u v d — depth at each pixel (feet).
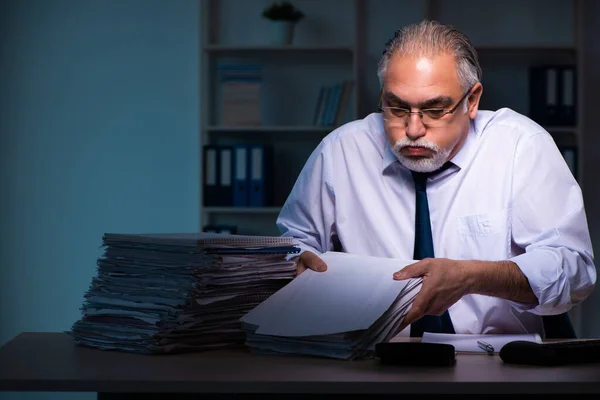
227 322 4.73
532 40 14.23
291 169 14.48
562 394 3.96
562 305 5.28
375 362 4.24
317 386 3.71
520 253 6.32
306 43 14.38
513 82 14.14
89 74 14.60
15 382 3.76
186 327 4.52
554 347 4.25
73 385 3.75
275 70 14.40
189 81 14.58
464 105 5.72
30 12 14.60
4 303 14.58
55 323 14.57
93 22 14.61
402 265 5.03
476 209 6.28
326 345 4.32
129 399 4.10
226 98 13.55
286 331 4.34
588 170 14.33
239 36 14.46
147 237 4.80
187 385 3.73
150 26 14.58
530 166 6.15
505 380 3.75
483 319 6.06
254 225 14.40
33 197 14.60
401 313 4.56
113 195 14.58
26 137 14.60
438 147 5.64
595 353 4.30
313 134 14.14
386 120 5.75
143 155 14.58
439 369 4.05
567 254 5.54
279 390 3.71
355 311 4.43
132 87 14.58
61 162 14.61
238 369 4.02
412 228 6.47
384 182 6.63
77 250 14.58
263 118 14.39
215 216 14.40
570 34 14.17
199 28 14.29
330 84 14.34
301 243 6.68
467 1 14.29
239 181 13.48
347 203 6.76
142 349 4.50
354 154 6.80
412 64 5.55
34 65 14.60
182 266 4.55
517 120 6.41
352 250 6.70
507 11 14.25
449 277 4.80
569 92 13.38
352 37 14.35
